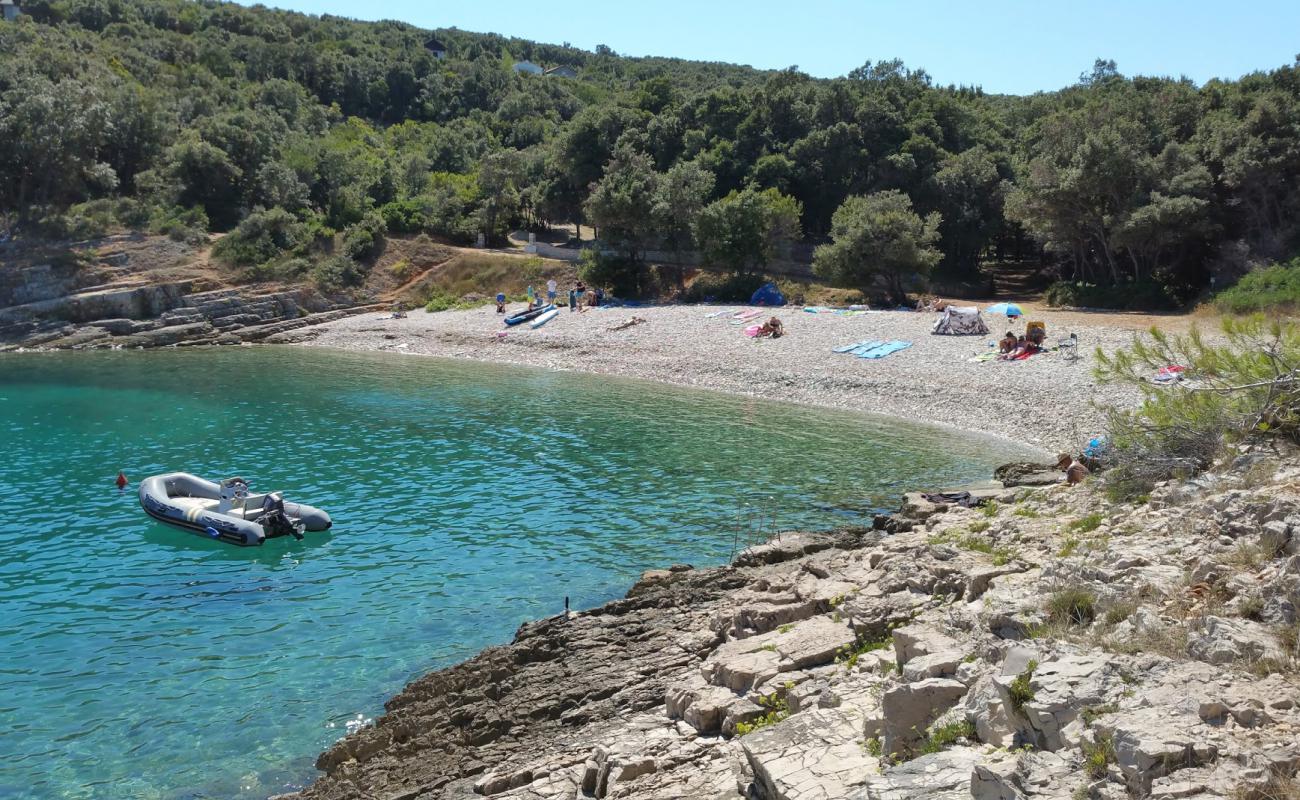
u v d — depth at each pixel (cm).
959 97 11012
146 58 12138
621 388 5278
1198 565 1358
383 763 1605
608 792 1306
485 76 15650
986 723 1069
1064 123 7575
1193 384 2503
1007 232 8650
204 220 8681
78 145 8244
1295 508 1424
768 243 7731
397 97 15050
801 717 1298
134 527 2977
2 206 8194
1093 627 1233
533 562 2616
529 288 8025
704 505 3106
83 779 1620
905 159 8200
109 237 8144
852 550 2339
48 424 4416
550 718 1670
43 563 2653
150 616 2286
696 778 1291
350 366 6188
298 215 9200
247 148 9412
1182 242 6544
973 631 1379
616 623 2036
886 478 3391
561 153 9775
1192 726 908
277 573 2559
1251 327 1934
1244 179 6244
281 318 7969
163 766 1661
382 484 3406
